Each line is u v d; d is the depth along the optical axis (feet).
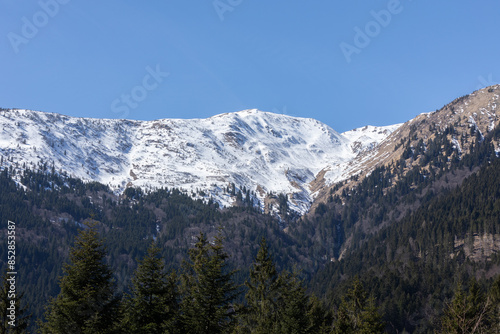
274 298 205.67
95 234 162.61
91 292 152.46
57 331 151.43
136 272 170.81
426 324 433.48
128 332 160.66
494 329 161.99
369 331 217.97
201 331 173.58
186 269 201.05
